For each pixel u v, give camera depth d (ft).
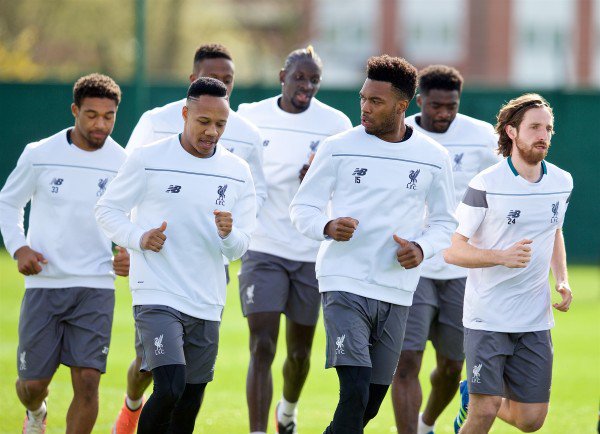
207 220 71.00
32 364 77.25
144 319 69.46
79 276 77.71
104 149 79.77
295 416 92.43
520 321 73.10
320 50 532.32
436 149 72.69
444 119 90.79
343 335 69.46
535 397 73.87
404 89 70.33
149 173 70.49
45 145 78.95
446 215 73.15
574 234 232.12
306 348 91.15
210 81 70.59
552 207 73.51
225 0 412.57
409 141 72.02
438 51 547.49
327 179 72.02
